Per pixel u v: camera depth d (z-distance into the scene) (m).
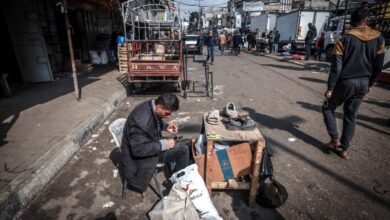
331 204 2.62
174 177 2.46
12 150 3.26
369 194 2.77
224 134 2.46
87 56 11.37
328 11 17.61
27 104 5.21
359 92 3.19
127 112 5.50
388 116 5.22
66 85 6.99
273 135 4.27
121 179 3.03
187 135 4.24
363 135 4.28
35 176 2.72
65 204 2.59
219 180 2.59
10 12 6.64
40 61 7.27
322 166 3.32
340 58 3.13
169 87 7.66
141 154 2.32
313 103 6.16
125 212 2.50
